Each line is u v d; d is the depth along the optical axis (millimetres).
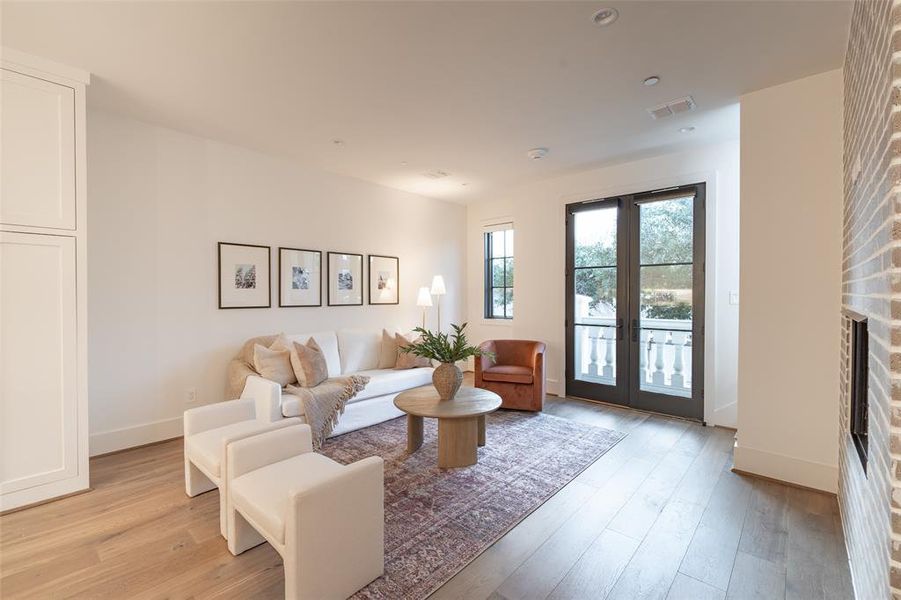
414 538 2094
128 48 2312
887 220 1234
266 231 4129
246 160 3969
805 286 2609
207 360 3736
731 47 2295
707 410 3889
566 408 4449
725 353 3830
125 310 3283
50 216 2480
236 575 1827
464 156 4164
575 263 4895
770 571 1848
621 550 2002
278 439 2152
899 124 1127
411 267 5617
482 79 2652
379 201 5227
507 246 5949
